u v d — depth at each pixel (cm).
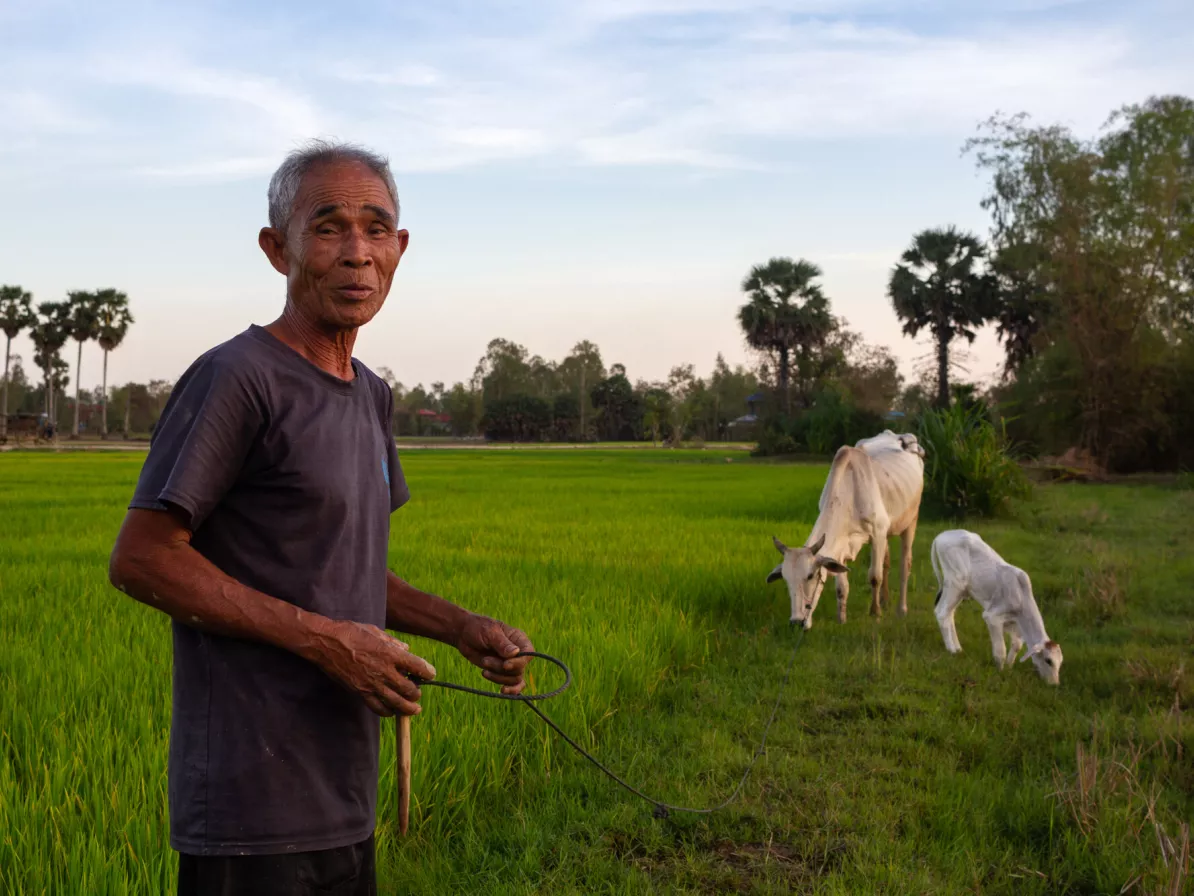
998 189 3334
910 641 798
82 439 7325
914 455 1025
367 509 200
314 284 198
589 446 8112
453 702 510
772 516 1678
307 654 179
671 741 536
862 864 389
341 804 191
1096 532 1513
